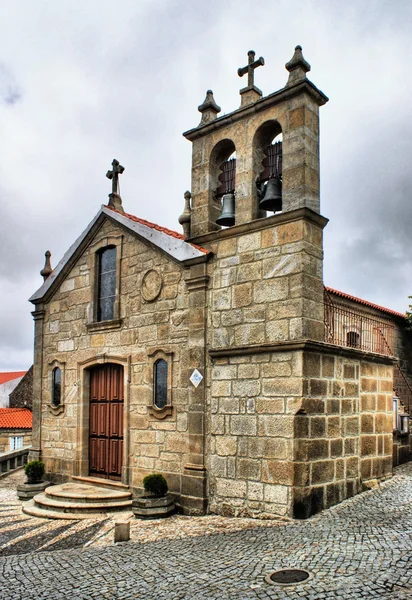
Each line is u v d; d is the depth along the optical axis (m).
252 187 11.30
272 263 10.60
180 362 11.95
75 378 14.66
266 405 10.25
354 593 6.07
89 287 14.64
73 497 12.28
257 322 10.66
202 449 11.09
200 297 11.59
